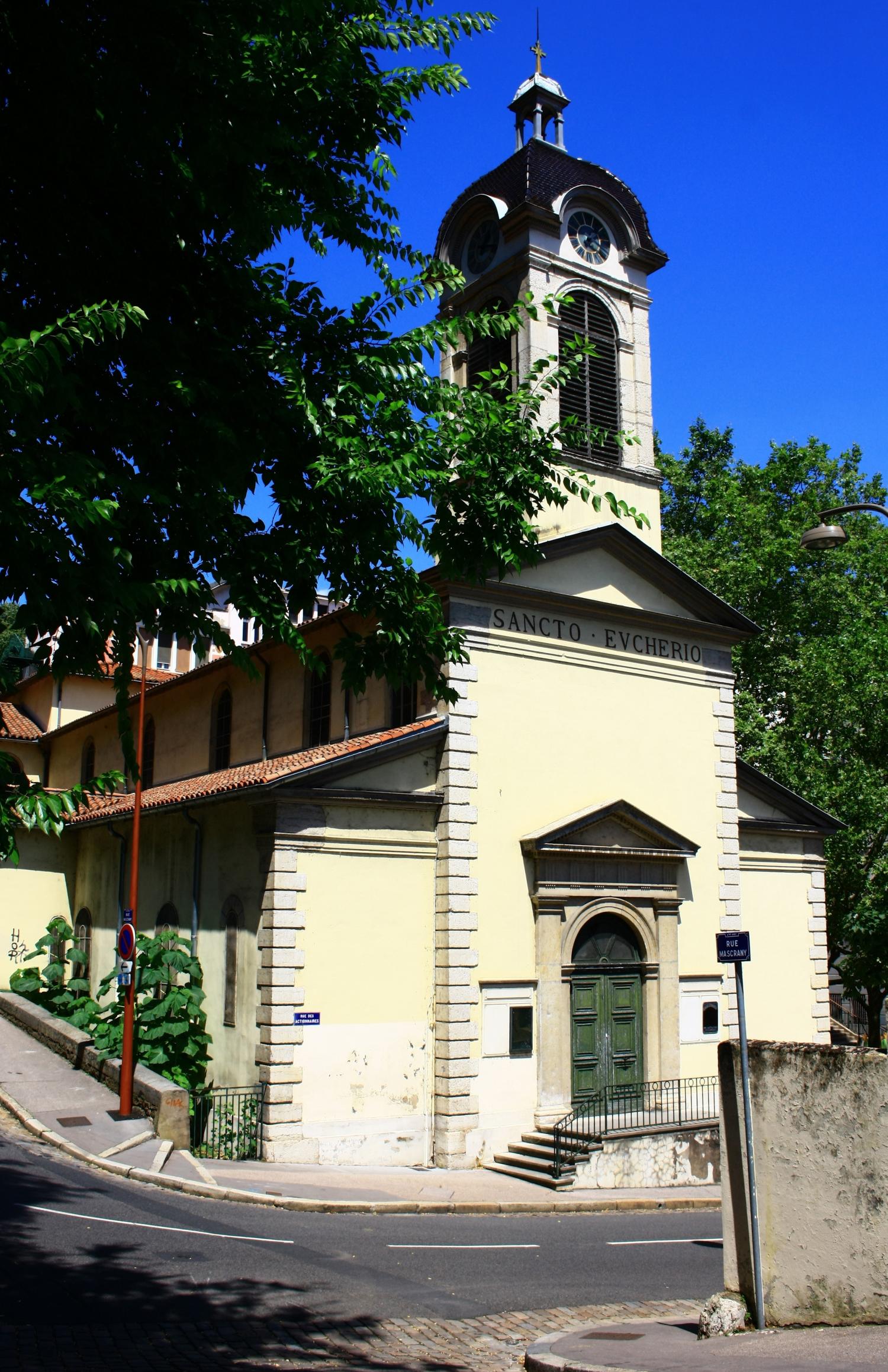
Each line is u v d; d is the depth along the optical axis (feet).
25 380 20.86
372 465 28.37
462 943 70.44
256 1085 65.41
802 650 119.75
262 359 29.27
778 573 125.90
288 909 66.13
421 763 72.59
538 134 92.99
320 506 29.32
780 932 91.86
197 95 24.95
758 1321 30.89
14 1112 63.98
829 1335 28.78
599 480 88.02
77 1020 83.56
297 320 30.91
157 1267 38.34
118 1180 53.47
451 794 71.87
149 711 113.50
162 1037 70.59
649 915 80.43
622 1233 52.11
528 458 32.89
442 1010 69.67
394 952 69.31
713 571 126.52
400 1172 64.85
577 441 34.78
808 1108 31.30
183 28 24.90
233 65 25.63
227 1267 39.19
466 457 31.99
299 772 66.49
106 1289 35.24
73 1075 72.59
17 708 144.15
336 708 85.40
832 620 126.41
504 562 33.09
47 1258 38.06
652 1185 68.33
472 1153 68.44
